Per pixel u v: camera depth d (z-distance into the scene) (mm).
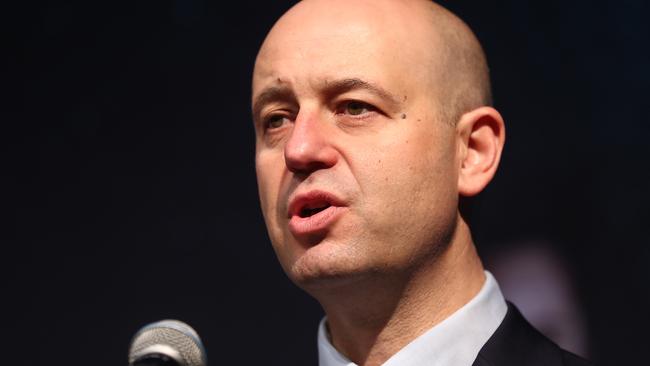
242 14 12938
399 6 6359
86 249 12852
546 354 6250
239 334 12445
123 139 13023
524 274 11969
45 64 13172
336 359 6363
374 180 5910
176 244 12742
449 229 6184
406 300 6137
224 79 12961
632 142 12211
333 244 5883
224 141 12898
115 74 13086
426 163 6051
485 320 6262
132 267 12781
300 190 5961
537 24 12414
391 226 5918
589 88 12320
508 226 12148
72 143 13062
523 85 12367
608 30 12359
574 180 12164
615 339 11742
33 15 13172
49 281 12805
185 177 12891
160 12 13031
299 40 6180
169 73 13023
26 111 13109
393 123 6027
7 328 12680
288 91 6137
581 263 11977
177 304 12594
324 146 5965
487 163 6414
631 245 11969
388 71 6066
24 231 12914
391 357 6109
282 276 12570
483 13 12469
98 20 13117
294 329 12398
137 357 5512
